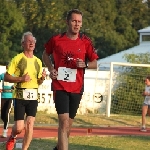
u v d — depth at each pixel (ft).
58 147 33.71
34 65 39.63
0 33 174.60
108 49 191.11
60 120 33.42
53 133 63.00
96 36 190.70
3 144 47.09
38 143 50.65
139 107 99.96
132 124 81.46
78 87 33.78
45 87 88.43
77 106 34.22
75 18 33.19
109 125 78.89
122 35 202.90
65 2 207.92
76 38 33.86
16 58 39.32
